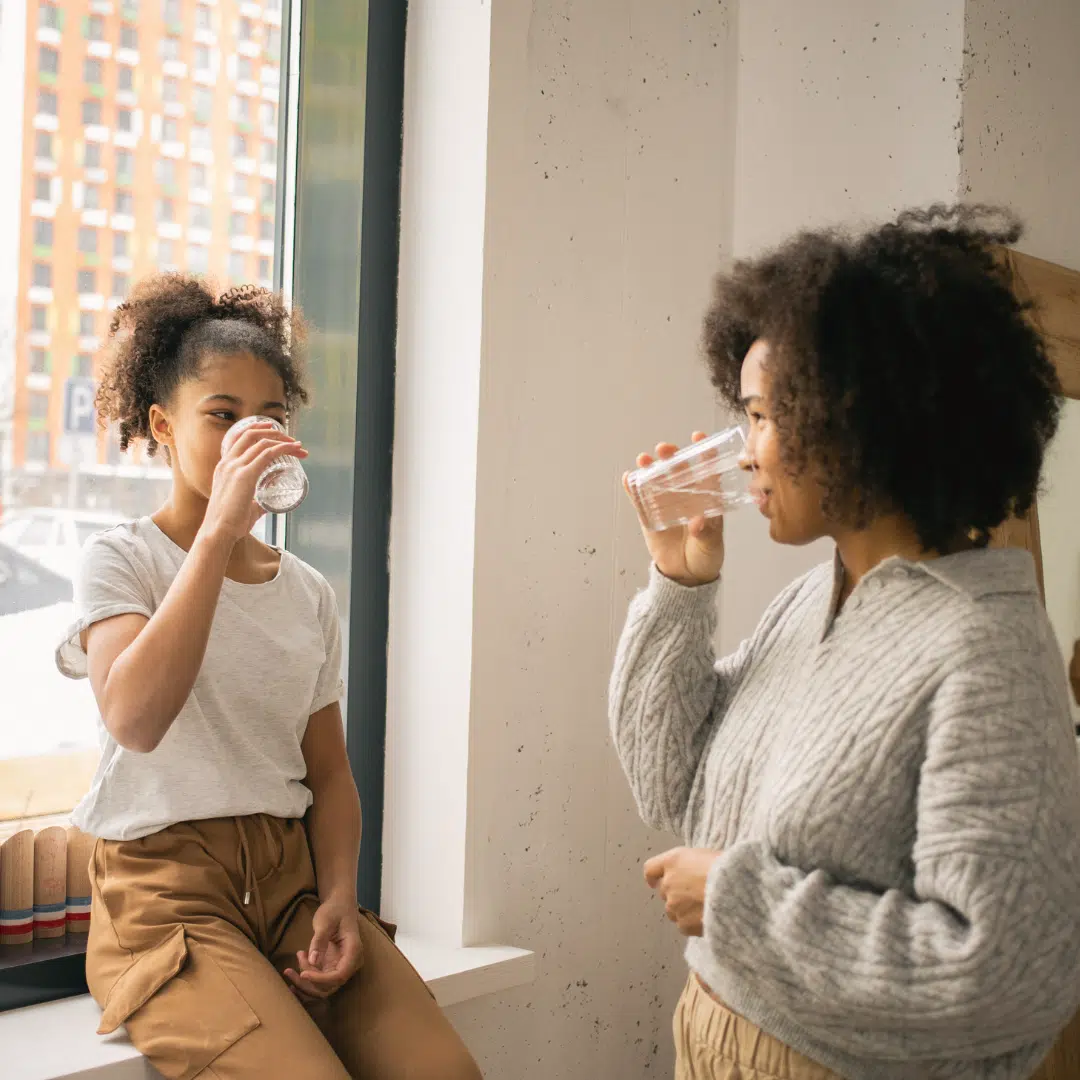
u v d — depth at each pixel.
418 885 1.71
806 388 0.92
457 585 1.68
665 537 1.13
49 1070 1.17
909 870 0.90
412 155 1.75
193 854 1.26
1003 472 0.92
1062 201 2.09
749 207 2.04
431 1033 1.23
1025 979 0.80
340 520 1.73
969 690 0.85
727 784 1.01
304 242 1.73
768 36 2.03
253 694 1.35
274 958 1.29
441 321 1.71
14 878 1.44
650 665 1.12
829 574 1.08
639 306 1.90
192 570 1.17
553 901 1.79
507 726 1.71
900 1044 0.87
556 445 1.77
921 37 1.90
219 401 1.29
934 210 1.02
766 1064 0.94
